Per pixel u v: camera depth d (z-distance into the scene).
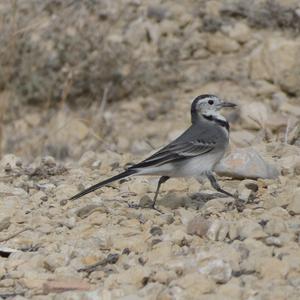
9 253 11.27
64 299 9.76
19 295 9.96
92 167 15.46
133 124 20.88
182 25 22.14
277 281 9.78
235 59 21.64
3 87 21.44
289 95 20.72
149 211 12.32
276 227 10.99
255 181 13.31
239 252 10.45
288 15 21.83
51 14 22.17
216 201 12.33
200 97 13.06
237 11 22.09
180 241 10.95
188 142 12.46
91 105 21.61
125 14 22.22
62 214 12.59
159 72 21.64
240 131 18.62
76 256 10.92
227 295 9.50
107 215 12.28
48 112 21.41
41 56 21.75
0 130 19.77
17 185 14.29
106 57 21.77
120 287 9.93
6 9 21.84
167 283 9.95
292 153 14.80
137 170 12.28
